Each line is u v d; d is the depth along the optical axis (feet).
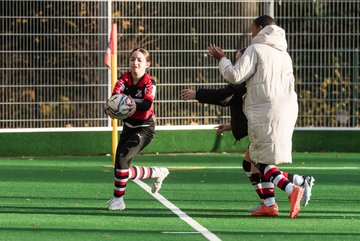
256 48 87.15
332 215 91.04
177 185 114.83
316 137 167.63
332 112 167.63
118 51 158.30
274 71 86.89
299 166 142.31
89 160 149.59
